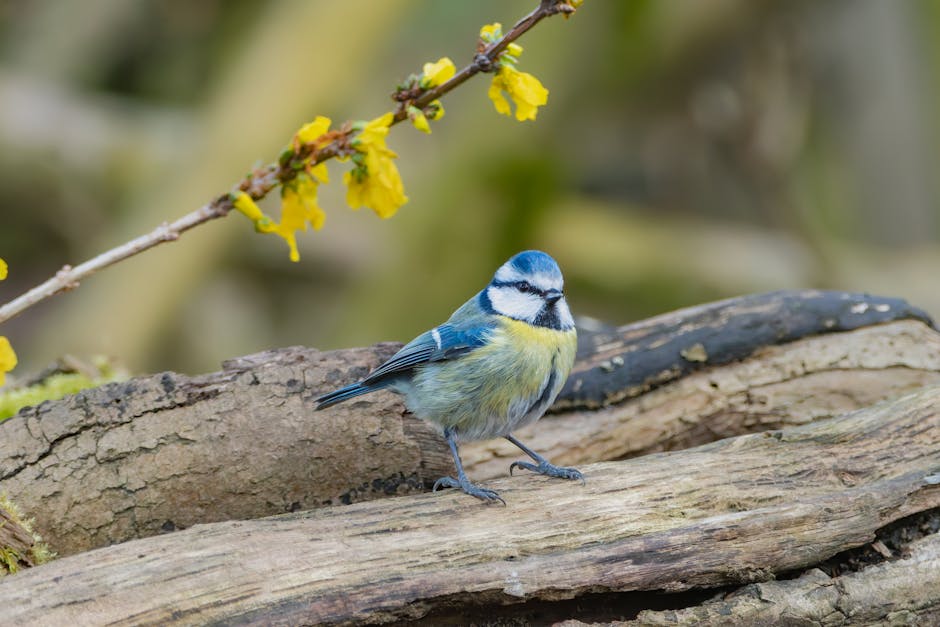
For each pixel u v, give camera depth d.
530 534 6.04
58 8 14.74
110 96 15.13
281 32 12.92
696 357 7.90
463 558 5.87
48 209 14.12
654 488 6.40
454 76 5.93
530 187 12.98
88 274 5.81
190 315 14.17
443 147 13.43
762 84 13.16
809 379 7.91
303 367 6.91
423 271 12.93
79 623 5.29
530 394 7.17
